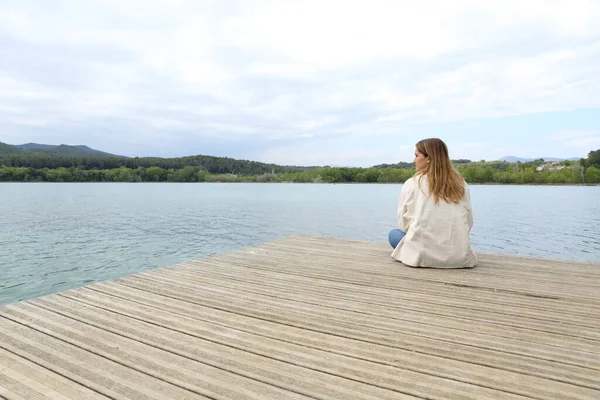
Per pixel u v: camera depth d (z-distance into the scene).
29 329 1.96
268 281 3.01
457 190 3.38
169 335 1.91
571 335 1.93
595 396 1.35
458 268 3.44
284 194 49.91
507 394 1.36
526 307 2.38
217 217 21.62
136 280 3.01
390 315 2.23
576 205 29.73
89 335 1.89
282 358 1.65
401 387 1.40
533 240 13.48
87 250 11.46
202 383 1.43
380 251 4.27
